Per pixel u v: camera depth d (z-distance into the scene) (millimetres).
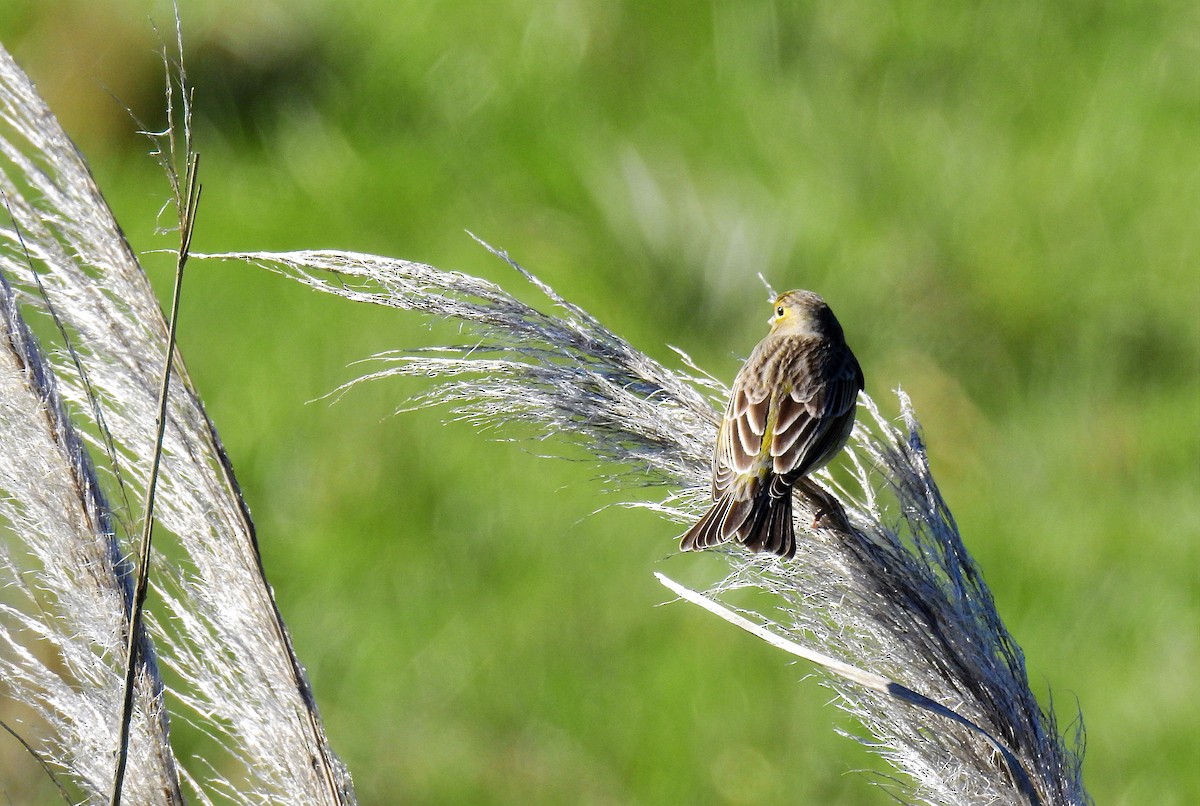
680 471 6066
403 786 10562
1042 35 15375
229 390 13086
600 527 11883
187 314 13773
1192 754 10328
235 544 5242
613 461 5973
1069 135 14352
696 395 6141
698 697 10828
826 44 15250
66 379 5336
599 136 14641
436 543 11891
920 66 15039
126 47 15562
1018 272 13047
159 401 4750
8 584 5078
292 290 13922
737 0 15297
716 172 13859
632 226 13453
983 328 12984
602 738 10672
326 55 15797
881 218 13570
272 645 5254
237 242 14352
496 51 15664
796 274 13102
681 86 15078
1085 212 13602
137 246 14305
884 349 12953
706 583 11430
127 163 15250
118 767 4523
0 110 5223
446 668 11125
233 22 15797
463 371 5738
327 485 12250
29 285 5492
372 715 10938
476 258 13656
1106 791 10297
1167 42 15320
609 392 5852
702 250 13219
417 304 5625
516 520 11961
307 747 5266
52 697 5055
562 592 11508
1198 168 13883
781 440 6391
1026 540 11781
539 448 12320
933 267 13195
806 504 6023
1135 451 12242
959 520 11984
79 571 5039
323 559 11828
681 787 10422
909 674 5430
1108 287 13023
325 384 13039
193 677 5312
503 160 14625
